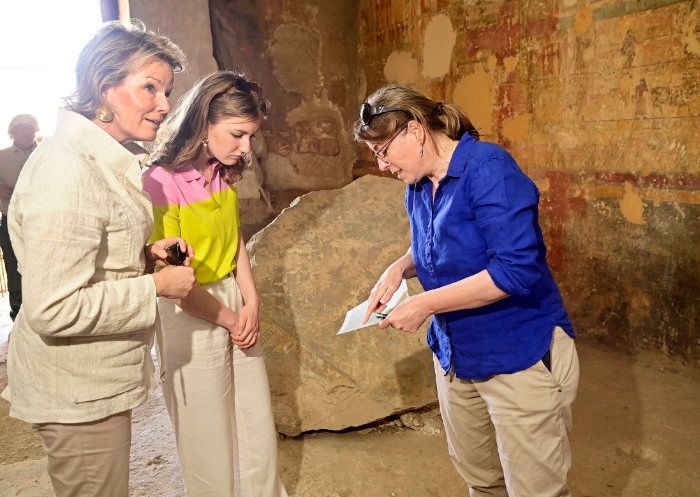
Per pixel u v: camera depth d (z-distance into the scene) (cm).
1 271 606
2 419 327
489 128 469
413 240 176
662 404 316
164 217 171
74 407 138
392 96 153
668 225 345
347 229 317
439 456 270
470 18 471
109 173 140
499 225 144
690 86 322
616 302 385
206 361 183
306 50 625
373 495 245
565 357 161
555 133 410
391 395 287
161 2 539
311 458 269
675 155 336
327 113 647
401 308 157
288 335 288
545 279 161
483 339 159
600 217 387
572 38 385
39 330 128
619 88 361
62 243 126
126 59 138
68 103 142
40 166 130
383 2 584
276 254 304
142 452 283
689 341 345
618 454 271
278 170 636
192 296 171
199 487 192
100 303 132
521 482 163
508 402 159
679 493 243
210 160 184
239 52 600
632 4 345
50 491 258
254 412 202
